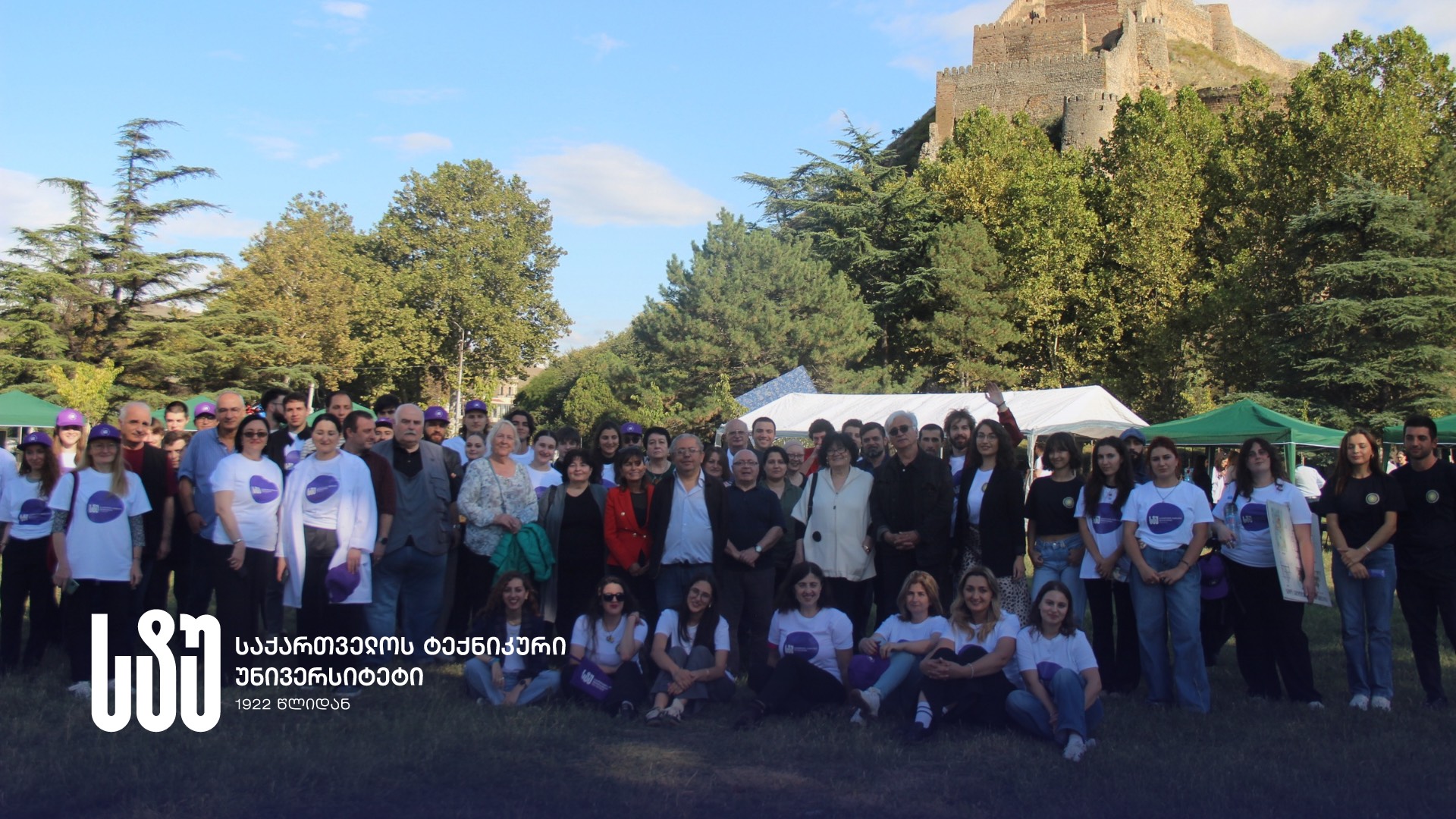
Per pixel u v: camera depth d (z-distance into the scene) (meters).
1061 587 5.96
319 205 54.03
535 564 7.24
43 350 37.53
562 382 73.25
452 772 5.05
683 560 7.10
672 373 38.41
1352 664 6.62
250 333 44.47
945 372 43.09
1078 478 6.97
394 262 61.75
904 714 6.23
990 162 50.12
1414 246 33.84
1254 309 39.03
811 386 26.73
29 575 7.04
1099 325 43.78
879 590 7.59
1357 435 6.65
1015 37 88.50
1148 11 90.19
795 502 7.96
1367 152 40.59
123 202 41.25
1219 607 7.84
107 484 6.47
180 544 7.84
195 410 8.57
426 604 7.66
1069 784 4.98
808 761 5.36
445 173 61.62
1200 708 6.41
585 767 5.22
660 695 6.26
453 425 59.91
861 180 47.38
